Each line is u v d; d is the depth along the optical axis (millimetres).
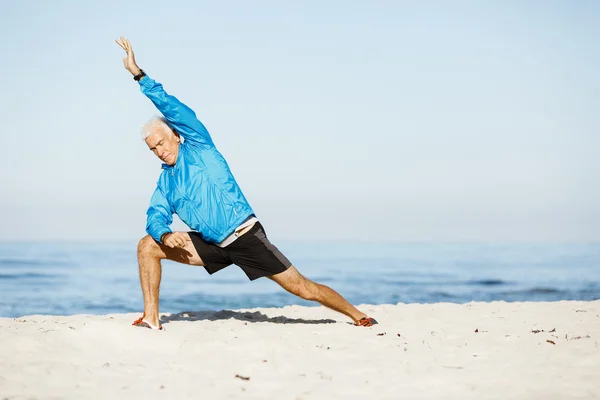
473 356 5125
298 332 6000
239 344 5309
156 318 5797
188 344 5312
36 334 5250
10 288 27828
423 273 38844
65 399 3969
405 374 4617
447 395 4168
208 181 5648
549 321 6793
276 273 5961
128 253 61875
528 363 4867
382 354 5172
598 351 5188
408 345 5508
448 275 37000
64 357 4785
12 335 5180
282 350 5203
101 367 4621
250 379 4453
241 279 33844
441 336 5914
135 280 31969
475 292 25812
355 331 6102
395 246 96750
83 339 5160
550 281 31438
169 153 5633
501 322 6746
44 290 26844
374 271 41250
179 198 5680
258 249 5824
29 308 20688
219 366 4738
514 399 4070
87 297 23953
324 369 4715
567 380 4441
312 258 59375
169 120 5590
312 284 6168
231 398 4047
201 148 5668
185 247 5770
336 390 4250
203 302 22031
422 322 6738
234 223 5695
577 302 8742
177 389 4211
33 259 50938
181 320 7016
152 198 5809
